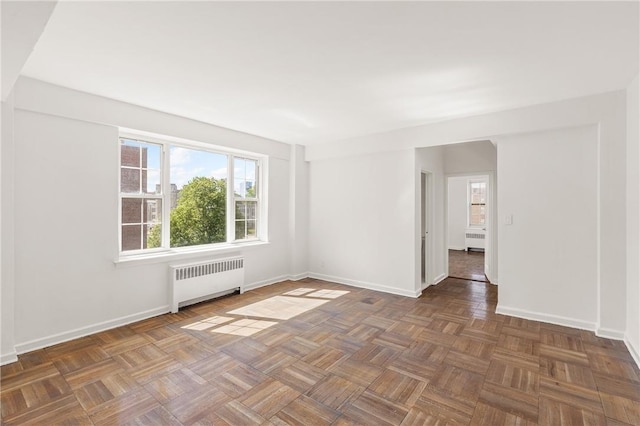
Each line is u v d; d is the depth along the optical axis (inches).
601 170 124.7
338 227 214.7
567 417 77.4
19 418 76.7
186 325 137.5
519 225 145.6
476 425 74.5
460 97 129.2
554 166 137.3
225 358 107.6
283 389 89.5
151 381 93.2
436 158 215.8
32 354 109.6
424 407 81.4
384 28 79.7
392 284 189.8
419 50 91.0
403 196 184.7
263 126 175.0
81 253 125.5
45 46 88.5
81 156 125.1
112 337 124.7
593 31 80.3
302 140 211.8
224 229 193.2
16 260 109.6
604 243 124.6
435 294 187.0
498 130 147.3
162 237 158.7
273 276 213.5
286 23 77.4
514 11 72.0
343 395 86.7
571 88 119.8
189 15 73.7
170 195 162.9
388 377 95.8
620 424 75.0
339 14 73.5
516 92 123.4
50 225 117.4
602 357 107.6
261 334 128.0
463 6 70.3
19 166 110.0
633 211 113.8
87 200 127.0
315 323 140.2
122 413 78.7
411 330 132.2
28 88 109.7
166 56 94.9
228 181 192.1
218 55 94.3
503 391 88.4
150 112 143.8
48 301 117.2
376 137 190.9
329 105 139.6
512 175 146.8
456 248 384.2
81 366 101.7
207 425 74.7
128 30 80.4
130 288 140.9
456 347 115.9
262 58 96.1
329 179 219.0
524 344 118.0
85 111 123.9
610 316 123.8
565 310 136.1
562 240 136.3
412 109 144.4
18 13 52.9
